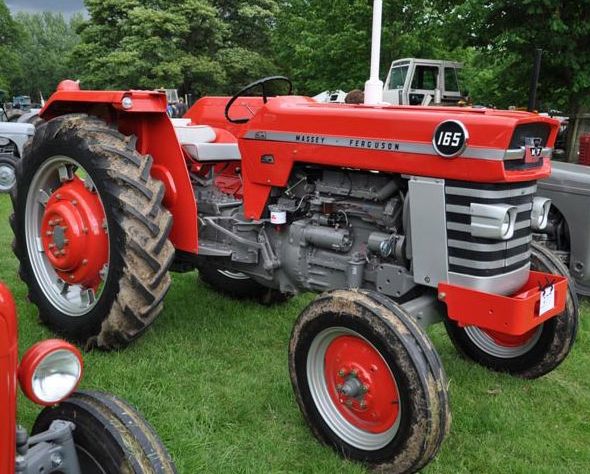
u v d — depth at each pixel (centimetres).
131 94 327
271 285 360
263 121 335
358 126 293
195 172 414
